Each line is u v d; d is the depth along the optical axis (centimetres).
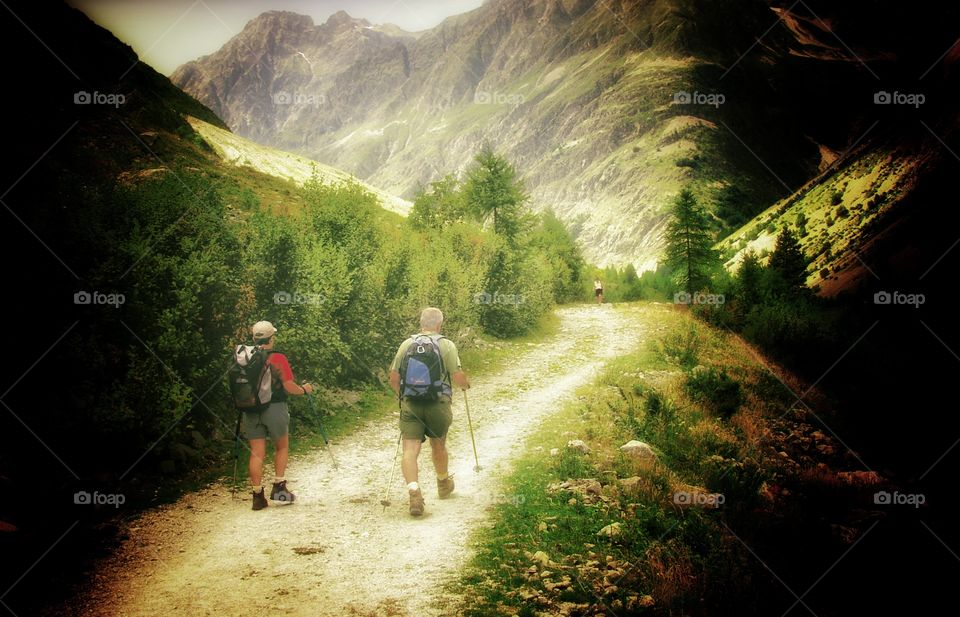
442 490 610
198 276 742
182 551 455
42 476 522
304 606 380
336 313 1022
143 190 855
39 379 574
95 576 404
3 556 405
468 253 1853
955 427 1179
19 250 601
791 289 2972
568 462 711
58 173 831
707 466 754
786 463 876
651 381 1205
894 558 571
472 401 1087
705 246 3347
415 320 1223
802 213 7056
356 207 1330
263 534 496
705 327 1888
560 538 512
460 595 404
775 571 511
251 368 550
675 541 524
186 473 623
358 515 552
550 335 1936
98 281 627
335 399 924
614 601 412
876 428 1177
